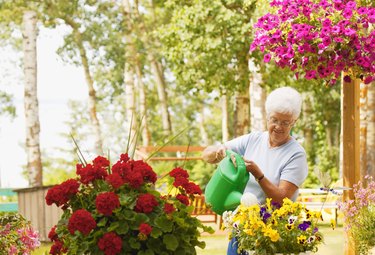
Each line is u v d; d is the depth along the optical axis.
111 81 27.36
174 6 17.73
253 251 4.35
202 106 37.62
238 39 15.56
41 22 23.75
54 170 33.75
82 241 3.92
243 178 4.49
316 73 5.71
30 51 21.34
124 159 4.20
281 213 4.33
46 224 10.54
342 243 9.75
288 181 4.43
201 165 17.66
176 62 17.12
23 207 10.46
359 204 6.51
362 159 13.21
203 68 16.66
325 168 22.34
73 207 4.04
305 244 4.35
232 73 16.56
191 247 4.02
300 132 26.91
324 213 13.19
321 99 23.86
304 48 5.52
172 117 38.88
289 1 5.65
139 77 28.84
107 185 4.03
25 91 21.30
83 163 4.25
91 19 24.52
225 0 15.96
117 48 24.62
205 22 16.31
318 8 5.61
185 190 4.20
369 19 5.52
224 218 4.53
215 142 40.00
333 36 5.46
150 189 4.04
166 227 3.88
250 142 4.67
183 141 33.94
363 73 5.68
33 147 21.22
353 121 6.43
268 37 5.72
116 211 3.83
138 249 3.91
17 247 6.04
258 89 16.64
